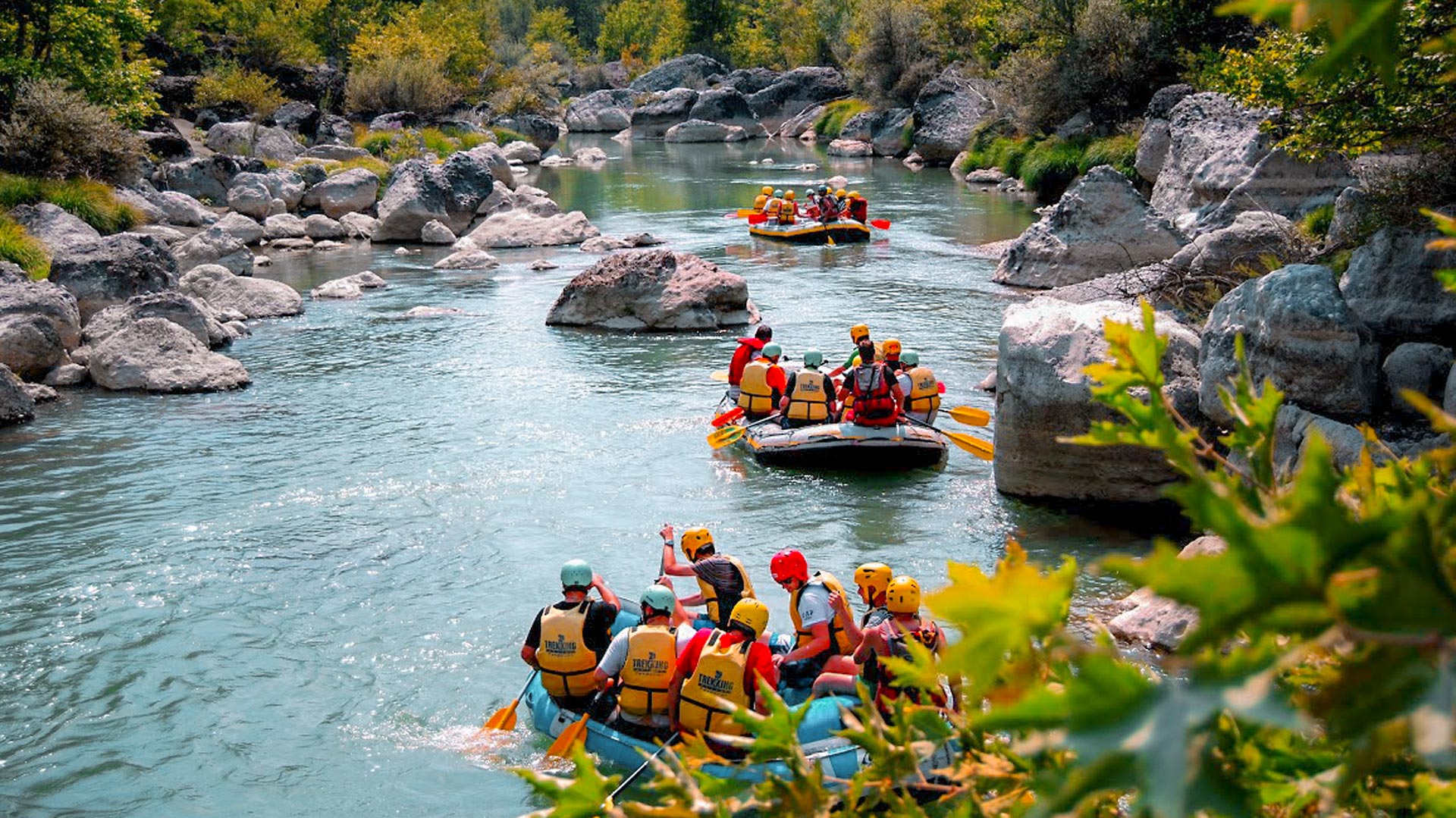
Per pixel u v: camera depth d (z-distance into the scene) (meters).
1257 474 1.68
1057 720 0.96
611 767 7.75
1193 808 0.88
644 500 12.67
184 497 12.83
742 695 7.31
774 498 12.70
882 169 49.72
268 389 17.25
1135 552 10.94
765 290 24.30
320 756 8.15
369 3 72.31
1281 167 22.19
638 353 19.22
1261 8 0.92
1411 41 7.98
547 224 32.66
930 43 58.28
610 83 99.69
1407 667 0.90
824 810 2.04
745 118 71.56
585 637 8.05
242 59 54.53
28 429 15.42
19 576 10.88
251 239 32.72
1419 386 10.34
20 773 7.99
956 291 23.52
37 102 29.97
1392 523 0.92
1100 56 39.84
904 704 2.13
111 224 28.84
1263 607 0.92
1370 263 11.96
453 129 55.97
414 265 29.03
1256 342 10.58
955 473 13.49
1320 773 1.47
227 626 9.93
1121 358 1.61
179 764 8.08
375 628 9.90
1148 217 22.88
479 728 8.47
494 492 12.91
